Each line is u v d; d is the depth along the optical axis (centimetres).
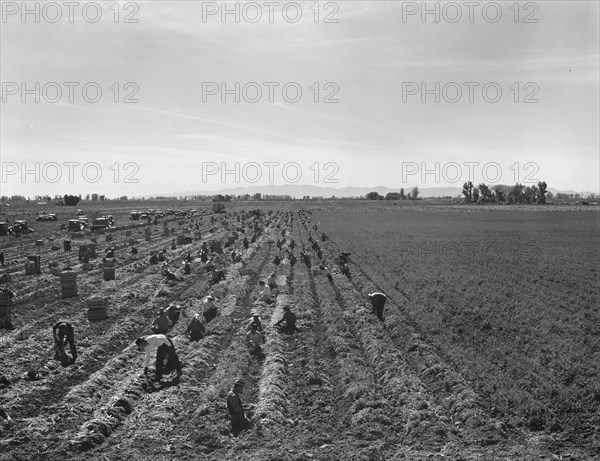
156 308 3578
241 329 3000
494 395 2000
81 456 1606
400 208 18850
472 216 14062
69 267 4966
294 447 1677
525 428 1792
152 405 1969
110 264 4869
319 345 2770
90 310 3195
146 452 1652
